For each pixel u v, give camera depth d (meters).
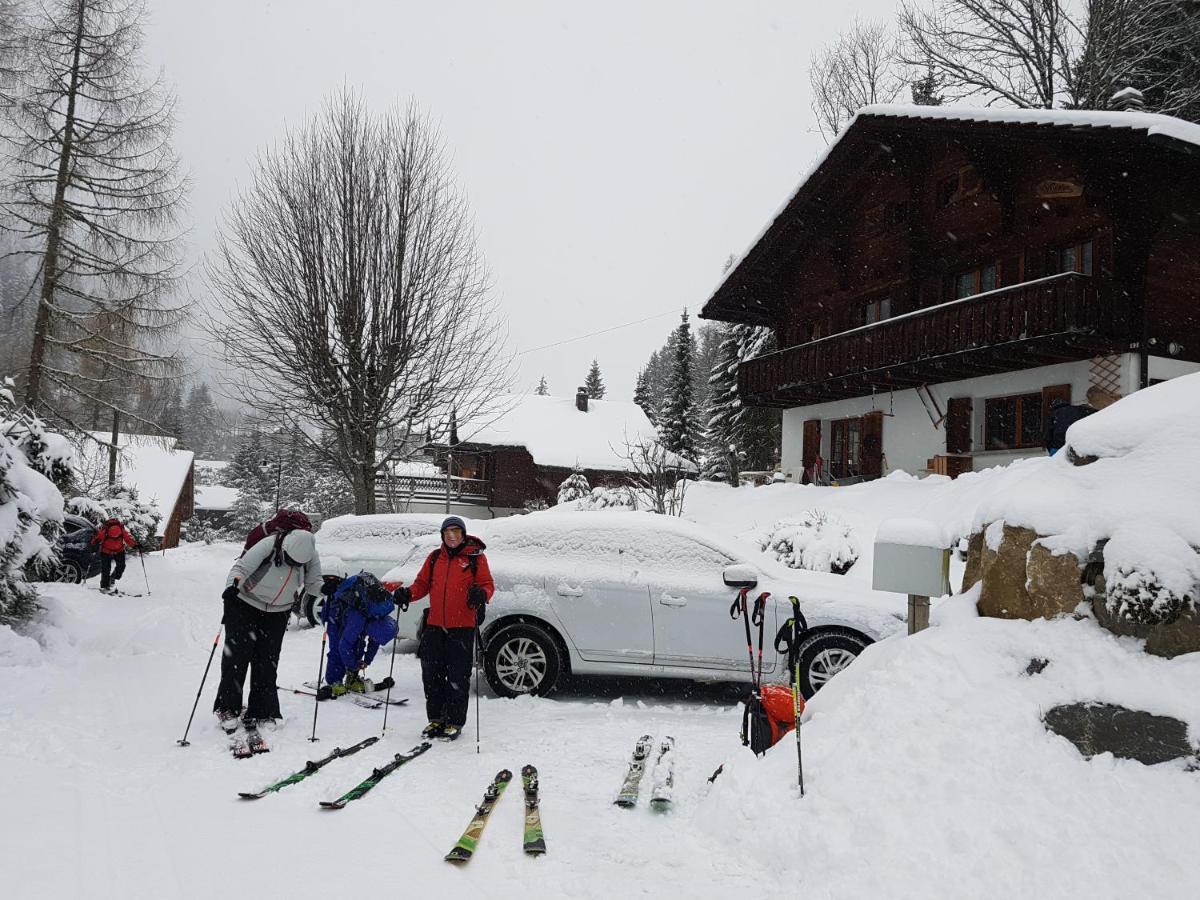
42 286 18.95
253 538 5.71
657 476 18.98
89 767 4.46
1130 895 2.54
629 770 4.55
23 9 18.77
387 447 17.97
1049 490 4.01
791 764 3.86
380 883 3.16
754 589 6.79
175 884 3.05
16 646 6.86
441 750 5.15
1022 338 14.48
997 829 2.92
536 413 40.66
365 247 16.31
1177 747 2.98
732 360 33.88
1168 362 14.66
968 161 16.81
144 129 19.56
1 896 2.86
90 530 16.53
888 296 20.05
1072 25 22.55
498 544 7.34
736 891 3.15
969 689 3.57
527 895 3.11
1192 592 3.22
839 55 29.19
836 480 21.05
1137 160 13.93
